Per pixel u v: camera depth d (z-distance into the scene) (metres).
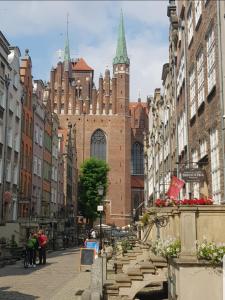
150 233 19.11
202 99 20.45
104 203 85.69
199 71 21.30
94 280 12.17
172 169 33.59
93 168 84.88
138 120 101.81
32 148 49.78
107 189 87.25
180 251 10.75
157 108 49.44
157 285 16.64
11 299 14.06
